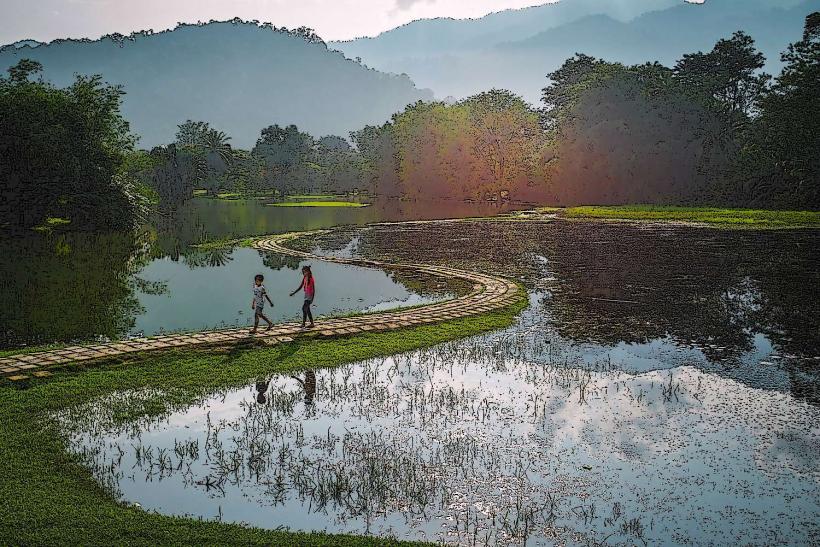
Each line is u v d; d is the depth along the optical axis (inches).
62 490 322.3
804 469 353.4
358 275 1031.0
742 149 2630.4
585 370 527.5
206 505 317.1
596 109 3029.0
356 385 487.5
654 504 318.3
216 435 394.6
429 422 417.7
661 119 2886.3
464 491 329.7
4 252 1286.9
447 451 374.3
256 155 5231.3
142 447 376.5
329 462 360.8
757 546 286.0
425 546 280.8
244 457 366.0
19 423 401.4
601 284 915.4
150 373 499.5
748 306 765.9
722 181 2682.1
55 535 277.6
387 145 4335.6
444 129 3654.0
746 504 318.7
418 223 2020.2
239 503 319.3
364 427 409.1
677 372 520.1
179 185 3560.5
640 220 2052.2
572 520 304.5
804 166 2228.1
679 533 295.1
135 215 1924.2
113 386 470.0
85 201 1740.9
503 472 349.1
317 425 411.8
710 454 370.9
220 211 2928.2
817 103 2158.0
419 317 697.0
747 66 3154.5
